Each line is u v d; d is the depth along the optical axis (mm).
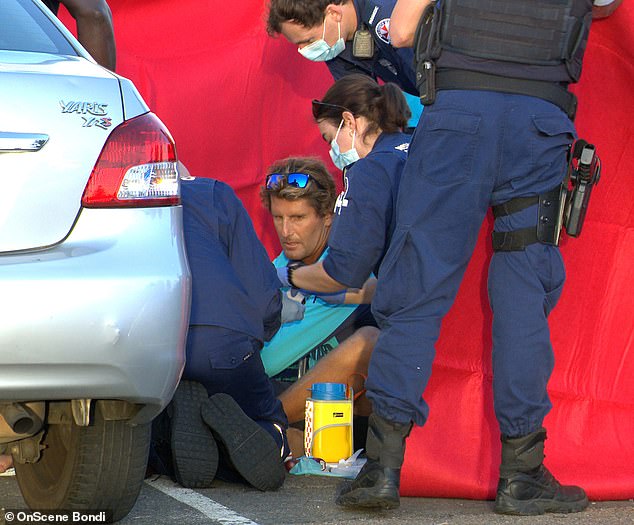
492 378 12633
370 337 15047
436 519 11633
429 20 11734
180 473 13000
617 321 13672
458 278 11844
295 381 16281
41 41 10383
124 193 9352
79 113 9320
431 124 11586
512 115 11438
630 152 13539
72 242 9109
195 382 13289
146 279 9117
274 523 11328
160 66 19906
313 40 16078
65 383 8828
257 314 13750
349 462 14273
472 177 11477
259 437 12977
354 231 13750
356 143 14555
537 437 11930
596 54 13492
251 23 20000
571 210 12094
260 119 19734
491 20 11414
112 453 10289
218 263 13562
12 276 8719
